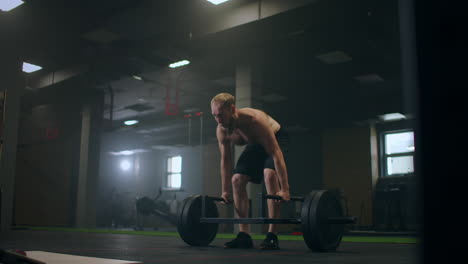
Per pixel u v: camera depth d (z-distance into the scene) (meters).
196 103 12.77
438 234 0.26
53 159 11.41
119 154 17.91
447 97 0.27
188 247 3.24
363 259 2.18
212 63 9.02
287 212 12.68
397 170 12.08
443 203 0.26
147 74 9.96
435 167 0.27
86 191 10.47
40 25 7.57
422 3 0.28
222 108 2.75
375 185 12.22
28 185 11.72
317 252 2.76
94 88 10.91
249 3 6.67
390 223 11.09
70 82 10.21
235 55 8.39
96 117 10.96
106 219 16.27
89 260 1.91
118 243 3.92
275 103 12.06
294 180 13.62
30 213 11.52
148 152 18.23
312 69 9.34
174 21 7.20
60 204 10.95
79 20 7.39
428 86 0.27
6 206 6.98
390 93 11.43
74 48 8.70
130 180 18.09
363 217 12.02
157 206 11.17
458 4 0.27
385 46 7.95
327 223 2.73
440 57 0.27
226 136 3.08
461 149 0.26
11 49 7.32
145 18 7.04
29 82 10.98
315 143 13.46
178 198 17.00
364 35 7.39
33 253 2.33
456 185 0.26
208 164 12.99
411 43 0.28
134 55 8.58
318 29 7.09
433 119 0.27
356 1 5.98
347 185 12.52
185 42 7.63
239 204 3.08
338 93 11.35
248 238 3.12
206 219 3.00
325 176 13.00
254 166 3.06
